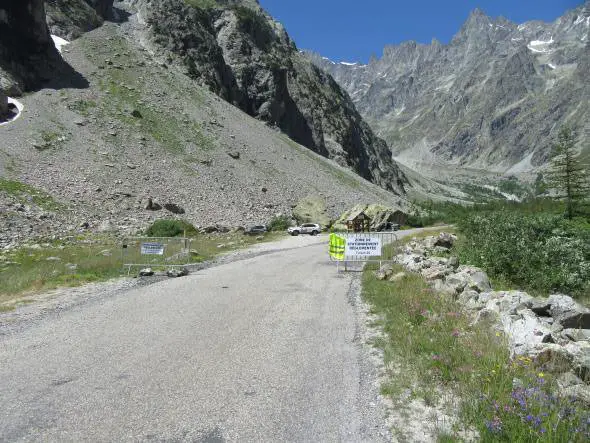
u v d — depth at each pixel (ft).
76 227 120.67
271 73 410.31
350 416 17.08
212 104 296.30
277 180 242.37
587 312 25.49
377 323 30.91
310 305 37.11
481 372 19.71
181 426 16.25
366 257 61.21
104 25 326.24
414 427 16.20
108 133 196.85
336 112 547.90
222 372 21.63
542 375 17.81
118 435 15.60
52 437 15.46
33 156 155.33
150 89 262.88
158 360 23.35
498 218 78.59
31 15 219.00
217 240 118.21
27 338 27.66
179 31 352.90
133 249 78.02
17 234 103.09
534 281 45.19
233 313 34.09
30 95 201.87
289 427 16.20
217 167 218.79
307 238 143.33
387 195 379.96
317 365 22.66
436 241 77.36
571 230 72.69
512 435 14.33
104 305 37.47
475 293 33.68
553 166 111.96
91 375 21.24
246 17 455.22
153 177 180.14
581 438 13.67
